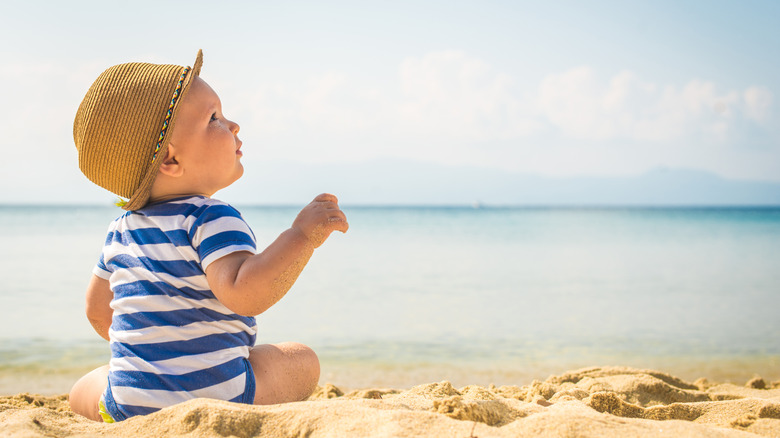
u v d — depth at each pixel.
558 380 3.91
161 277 1.74
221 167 1.89
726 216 84.31
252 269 1.62
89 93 1.85
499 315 8.97
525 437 1.42
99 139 1.78
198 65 1.88
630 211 124.31
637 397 3.17
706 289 12.16
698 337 7.49
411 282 12.93
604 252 22.55
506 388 3.39
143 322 1.74
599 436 1.43
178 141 1.82
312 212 1.72
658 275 14.62
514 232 39.19
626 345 6.96
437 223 53.91
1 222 45.34
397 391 3.42
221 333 1.76
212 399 1.65
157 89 1.79
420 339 7.21
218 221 1.73
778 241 30.38
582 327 8.10
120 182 1.83
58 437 1.52
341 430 1.45
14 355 5.95
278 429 1.51
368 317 8.67
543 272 15.16
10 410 1.92
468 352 6.48
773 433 1.75
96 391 1.90
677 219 71.50
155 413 1.59
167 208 1.82
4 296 9.91
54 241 23.72
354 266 16.34
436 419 1.50
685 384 3.97
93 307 1.99
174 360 1.71
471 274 14.58
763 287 12.50
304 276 13.91
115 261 1.87
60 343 6.53
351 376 5.31
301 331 7.65
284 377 1.89
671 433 1.46
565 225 51.44
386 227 45.69
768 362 6.16
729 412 2.08
